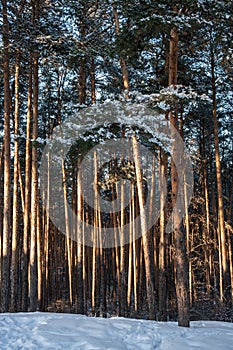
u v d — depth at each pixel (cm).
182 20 892
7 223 1362
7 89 1465
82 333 794
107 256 2684
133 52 1041
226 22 970
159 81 1494
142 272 2248
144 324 919
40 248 1784
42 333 781
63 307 1967
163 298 1591
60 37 1334
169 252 2088
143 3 887
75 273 2194
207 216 2017
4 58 1470
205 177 2114
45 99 2144
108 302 2212
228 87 1856
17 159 1669
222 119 2244
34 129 1584
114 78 1642
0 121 2158
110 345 720
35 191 1555
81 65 1586
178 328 895
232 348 734
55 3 1499
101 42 1387
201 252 2266
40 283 1797
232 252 2391
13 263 1530
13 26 1392
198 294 1939
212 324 1071
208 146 2552
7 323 880
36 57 1579
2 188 2291
